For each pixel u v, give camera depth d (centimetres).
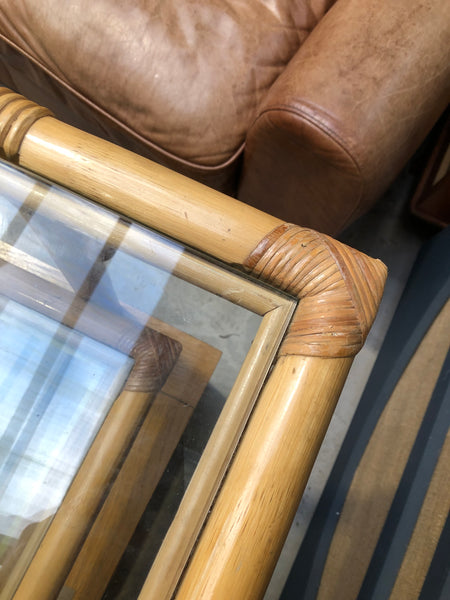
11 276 57
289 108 72
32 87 109
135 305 56
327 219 96
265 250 52
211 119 86
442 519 62
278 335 52
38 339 54
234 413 50
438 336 90
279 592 106
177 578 44
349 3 78
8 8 89
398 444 85
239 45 88
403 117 75
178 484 48
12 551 47
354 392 119
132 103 88
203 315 55
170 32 86
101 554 47
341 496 97
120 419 52
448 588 52
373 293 51
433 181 121
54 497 49
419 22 73
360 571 78
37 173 56
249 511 44
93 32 86
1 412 52
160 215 53
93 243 56
